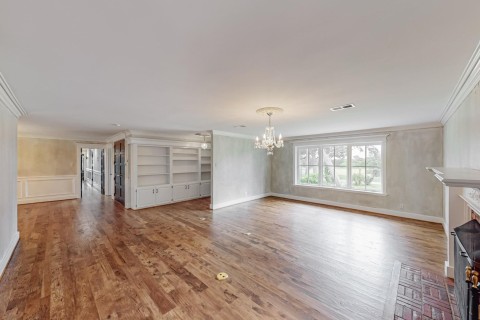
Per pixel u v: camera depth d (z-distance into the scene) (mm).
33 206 6055
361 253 3098
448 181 1288
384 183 5211
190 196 7191
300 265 2750
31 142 6508
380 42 1444
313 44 1469
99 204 6344
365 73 1953
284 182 7430
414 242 3490
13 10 1100
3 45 1460
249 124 4688
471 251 1499
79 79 2086
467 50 1539
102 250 3170
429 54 1605
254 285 2314
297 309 1950
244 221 4676
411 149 4832
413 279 2438
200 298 2094
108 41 1428
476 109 1942
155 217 4992
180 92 2469
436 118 3975
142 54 1606
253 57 1654
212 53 1595
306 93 2494
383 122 4398
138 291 2193
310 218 4895
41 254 3020
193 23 1236
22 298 2072
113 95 2596
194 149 7477
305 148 6953
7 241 2801
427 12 1139
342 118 3973
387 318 1852
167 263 2785
